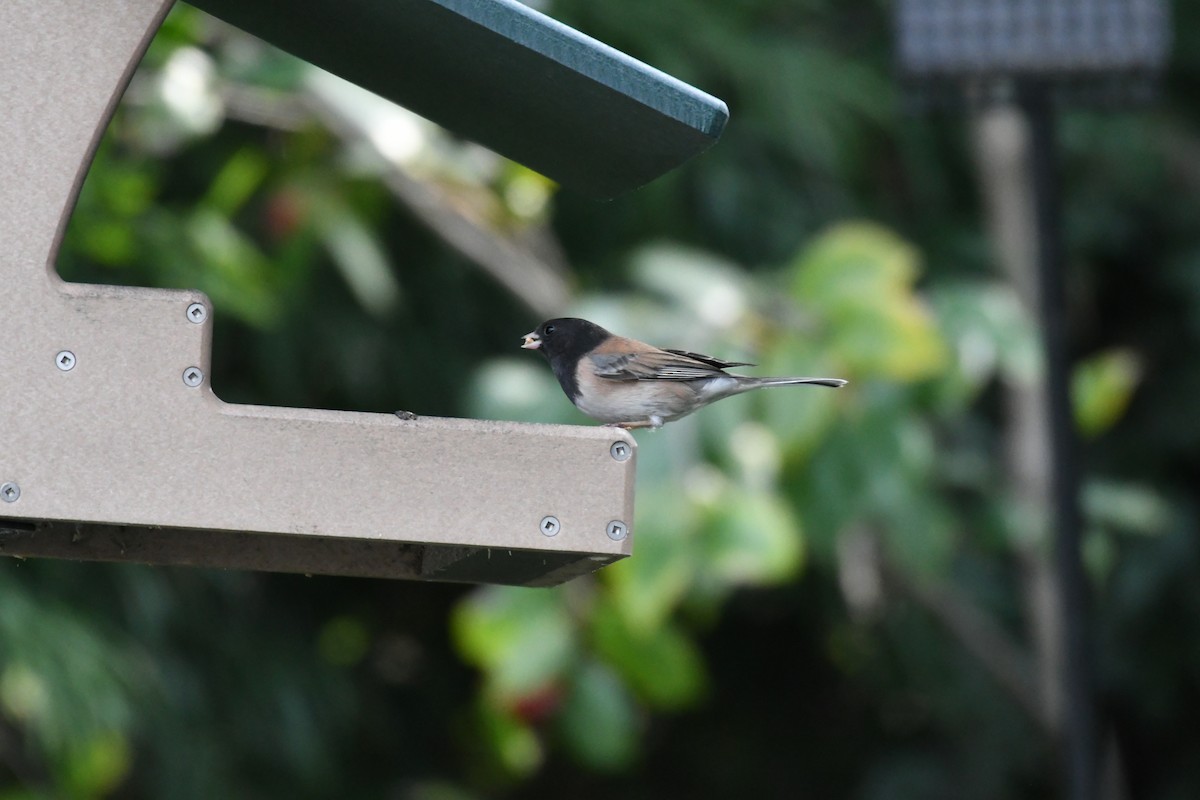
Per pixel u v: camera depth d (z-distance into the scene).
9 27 5.62
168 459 5.48
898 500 10.31
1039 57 9.69
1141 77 9.84
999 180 13.60
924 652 14.79
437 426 5.60
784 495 10.32
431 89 6.70
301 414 5.55
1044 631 13.00
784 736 17.75
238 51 11.05
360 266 11.29
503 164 11.38
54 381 5.47
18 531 6.00
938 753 16.84
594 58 5.77
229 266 10.91
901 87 10.11
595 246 14.11
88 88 5.63
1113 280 17.42
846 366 9.80
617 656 9.87
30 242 5.52
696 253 13.78
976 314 11.16
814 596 15.96
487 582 6.82
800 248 14.01
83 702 10.40
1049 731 13.00
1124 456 16.86
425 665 15.98
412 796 14.58
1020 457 13.01
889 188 15.91
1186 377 16.98
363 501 5.55
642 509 9.27
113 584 12.11
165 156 12.04
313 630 14.65
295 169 11.49
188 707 12.37
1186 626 16.59
